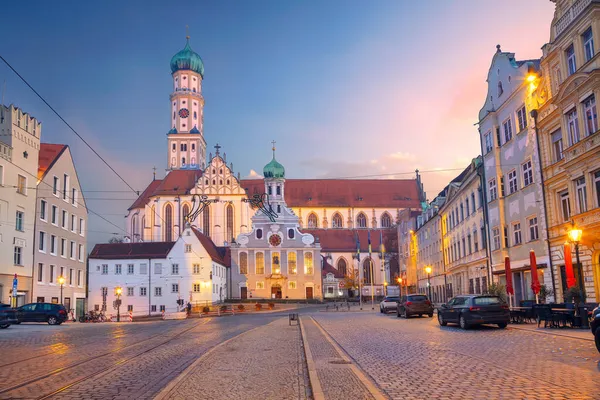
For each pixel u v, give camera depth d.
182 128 140.38
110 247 84.25
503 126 38.31
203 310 65.06
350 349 17.17
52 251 54.56
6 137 46.28
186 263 81.31
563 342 17.14
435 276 65.38
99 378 12.04
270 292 95.56
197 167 135.25
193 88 143.88
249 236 97.62
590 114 26.23
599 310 13.86
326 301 98.31
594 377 10.76
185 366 13.96
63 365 14.34
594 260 27.06
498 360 13.45
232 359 15.27
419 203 128.25
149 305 80.50
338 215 126.75
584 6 26.41
